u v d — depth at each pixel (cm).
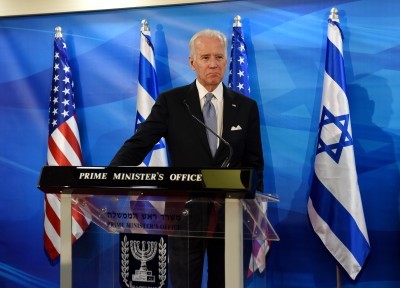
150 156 341
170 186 140
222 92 249
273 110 345
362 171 329
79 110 373
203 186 137
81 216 154
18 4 381
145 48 349
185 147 234
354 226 309
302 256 338
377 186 327
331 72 319
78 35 375
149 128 238
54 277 374
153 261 146
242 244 138
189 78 359
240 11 351
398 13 327
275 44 346
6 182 383
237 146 233
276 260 341
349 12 334
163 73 362
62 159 351
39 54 381
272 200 163
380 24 329
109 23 372
